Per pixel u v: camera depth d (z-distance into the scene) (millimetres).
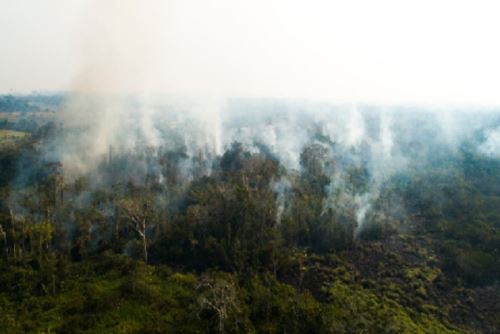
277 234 52688
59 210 56281
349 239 55594
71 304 38656
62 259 46094
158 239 53125
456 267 50562
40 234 46938
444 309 42250
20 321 36375
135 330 35188
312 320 35844
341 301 41750
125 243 52500
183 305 39625
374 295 43469
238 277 44156
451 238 59219
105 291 41594
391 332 36750
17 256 46625
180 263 50375
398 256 53219
